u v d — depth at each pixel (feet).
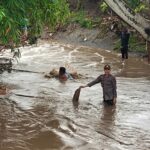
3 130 31.76
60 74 51.85
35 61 65.21
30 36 43.24
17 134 31.04
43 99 41.34
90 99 41.86
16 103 39.45
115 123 34.30
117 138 30.73
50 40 95.71
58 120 34.58
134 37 77.82
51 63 63.77
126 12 59.06
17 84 47.98
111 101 39.81
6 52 67.36
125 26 81.46
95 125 33.60
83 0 105.19
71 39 93.71
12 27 34.19
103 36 87.40
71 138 30.40
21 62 63.72
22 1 34.65
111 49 80.79
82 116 35.99
